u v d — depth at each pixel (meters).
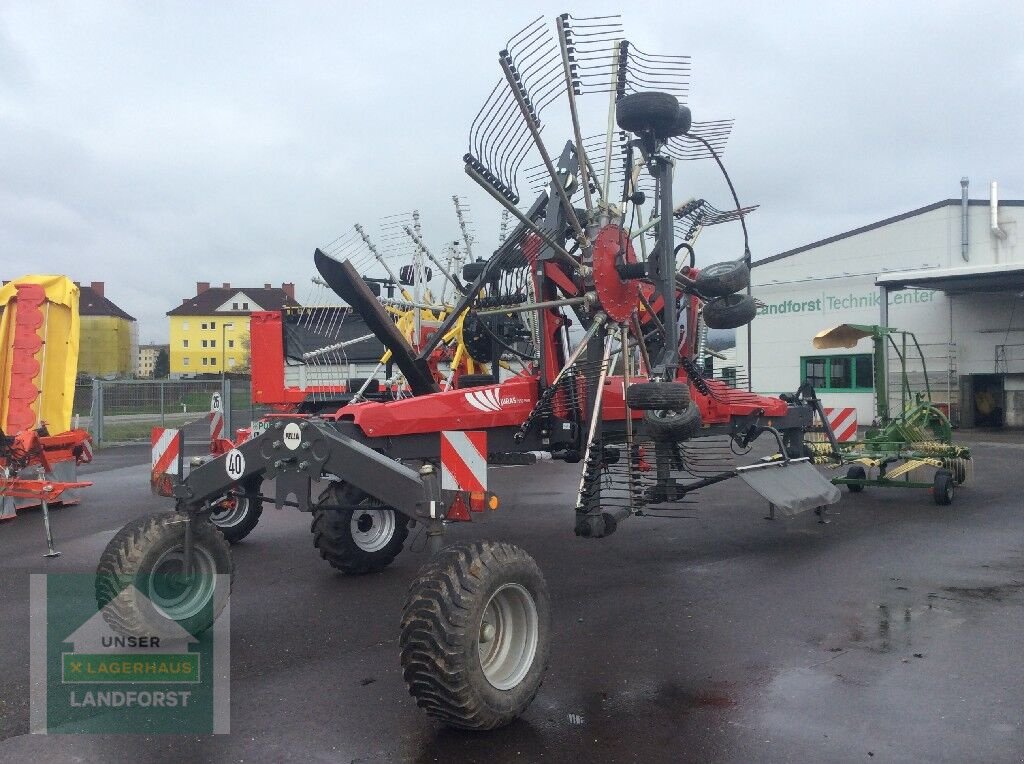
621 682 4.41
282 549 8.12
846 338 11.90
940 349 26.08
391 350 7.52
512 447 7.06
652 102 6.20
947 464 10.58
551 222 7.04
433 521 4.04
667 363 6.45
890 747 3.59
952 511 9.77
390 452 6.46
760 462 7.96
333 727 3.89
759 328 30.80
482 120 6.30
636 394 6.18
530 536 8.52
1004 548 7.71
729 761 3.49
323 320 14.57
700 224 9.05
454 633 3.63
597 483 6.31
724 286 7.32
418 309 10.47
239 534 8.32
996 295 25.06
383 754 3.61
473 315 7.93
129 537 4.96
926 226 26.98
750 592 6.20
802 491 7.79
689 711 4.02
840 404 28.34
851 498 10.76
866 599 5.98
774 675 4.47
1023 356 24.48
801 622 5.43
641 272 6.65
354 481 4.34
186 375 80.62
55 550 8.15
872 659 4.71
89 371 60.38
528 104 6.30
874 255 28.02
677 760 3.51
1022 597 6.01
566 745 3.68
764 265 30.56
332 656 4.90
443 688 3.62
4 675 4.61
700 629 5.30
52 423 11.06
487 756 3.58
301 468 4.53
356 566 6.92
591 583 6.53
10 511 9.95
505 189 6.53
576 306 6.91
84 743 3.75
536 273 7.16
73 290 11.27
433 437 6.70
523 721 3.94
